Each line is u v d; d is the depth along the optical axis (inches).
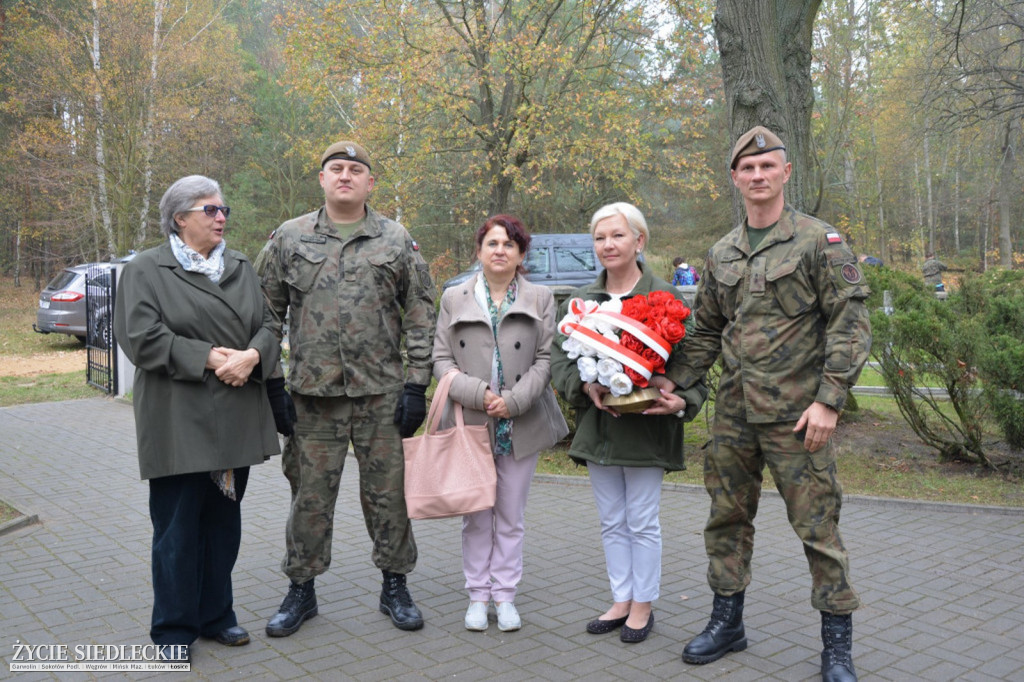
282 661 144.5
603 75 703.1
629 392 139.9
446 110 654.5
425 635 155.6
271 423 148.9
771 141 135.0
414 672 139.7
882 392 417.7
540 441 159.6
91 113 938.7
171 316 138.6
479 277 164.2
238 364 139.6
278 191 1163.3
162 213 144.3
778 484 138.6
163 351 134.8
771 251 135.4
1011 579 180.7
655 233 1305.4
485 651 148.2
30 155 956.0
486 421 157.9
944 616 160.9
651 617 155.9
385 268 156.4
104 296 496.7
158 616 142.9
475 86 684.1
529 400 154.6
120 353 474.9
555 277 589.9
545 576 187.6
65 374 573.9
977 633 152.9
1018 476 265.6
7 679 136.6
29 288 1288.1
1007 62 633.0
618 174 698.8
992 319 296.8
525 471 160.1
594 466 155.6
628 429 148.6
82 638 153.3
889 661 141.3
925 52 660.1
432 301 163.2
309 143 788.0
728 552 145.6
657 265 1258.6
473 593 160.9
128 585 181.2
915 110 642.8
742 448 141.8
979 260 1632.6
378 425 158.9
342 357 154.3
